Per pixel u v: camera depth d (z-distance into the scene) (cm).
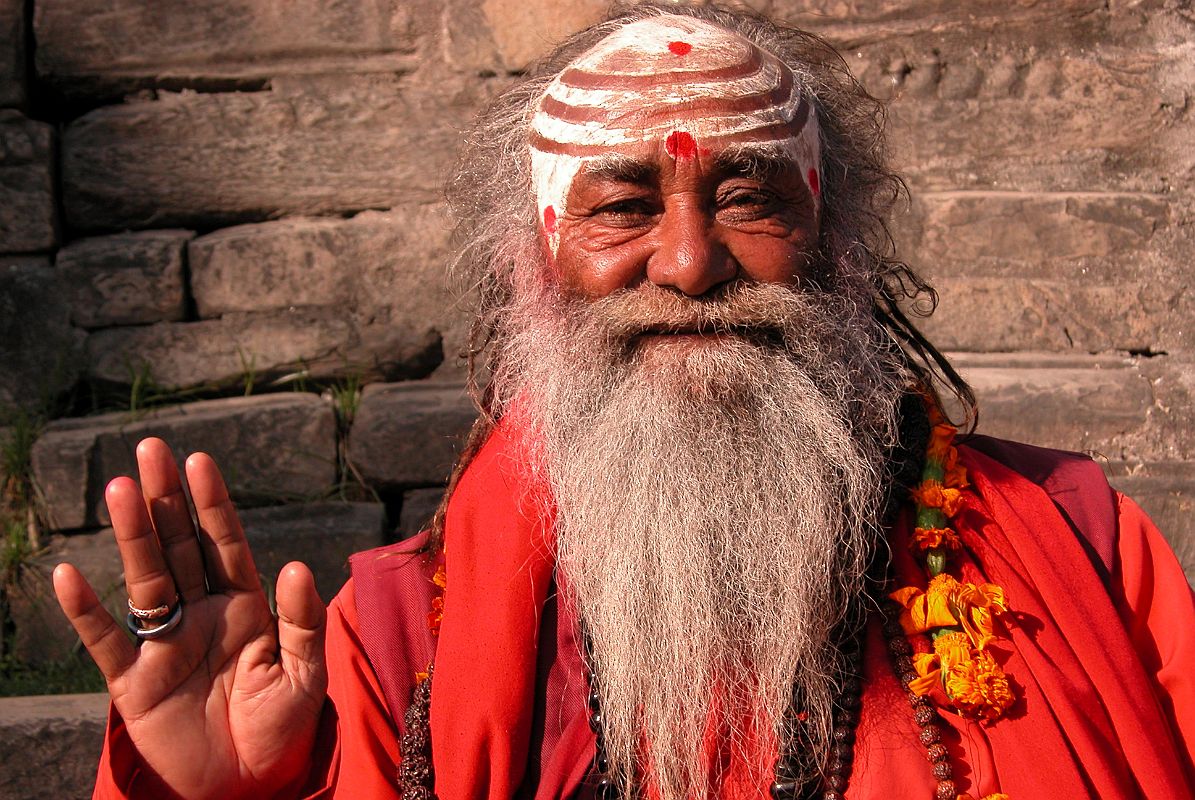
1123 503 167
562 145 156
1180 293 309
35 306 313
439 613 161
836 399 156
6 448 295
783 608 147
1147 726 144
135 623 142
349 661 160
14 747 240
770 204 153
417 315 320
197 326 316
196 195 324
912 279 190
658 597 149
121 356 314
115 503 137
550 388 159
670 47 156
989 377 298
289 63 324
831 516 152
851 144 174
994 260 311
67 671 279
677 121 150
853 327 162
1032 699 143
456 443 297
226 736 143
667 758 147
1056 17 318
